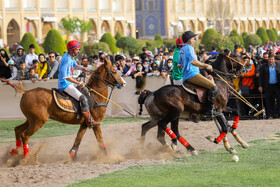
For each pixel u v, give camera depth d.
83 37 69.50
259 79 20.09
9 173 10.52
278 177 9.35
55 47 51.22
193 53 11.95
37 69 22.17
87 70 12.41
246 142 13.91
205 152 12.47
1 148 14.12
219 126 12.41
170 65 22.03
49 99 11.67
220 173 9.81
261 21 102.50
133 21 81.75
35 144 14.76
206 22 93.50
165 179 9.41
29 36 46.62
